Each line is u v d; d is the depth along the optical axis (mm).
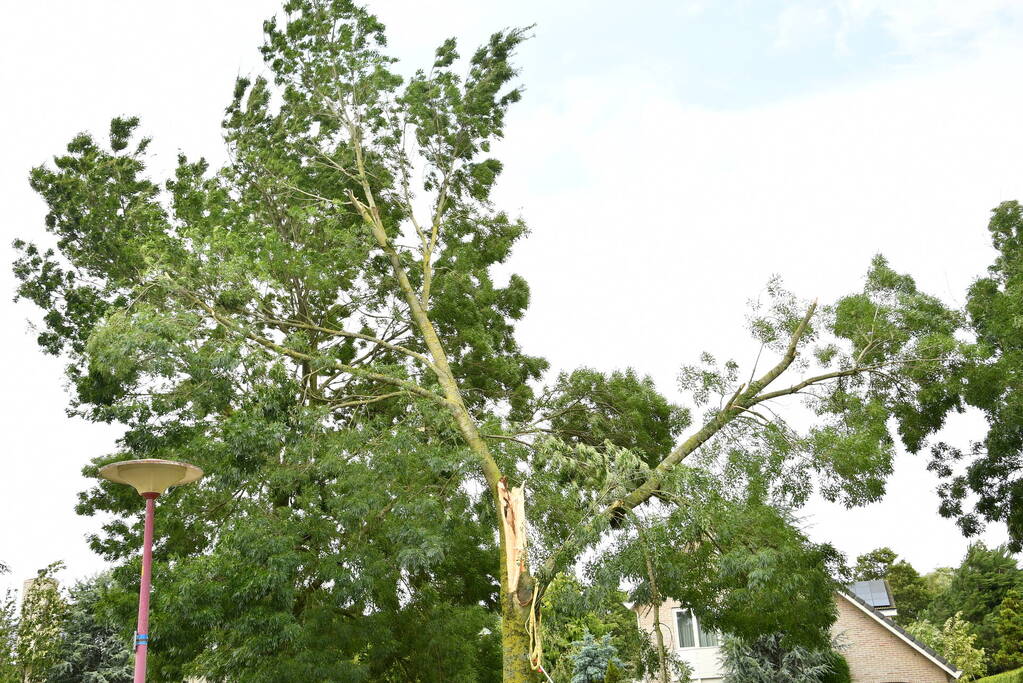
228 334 19328
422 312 22219
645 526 17031
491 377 24328
